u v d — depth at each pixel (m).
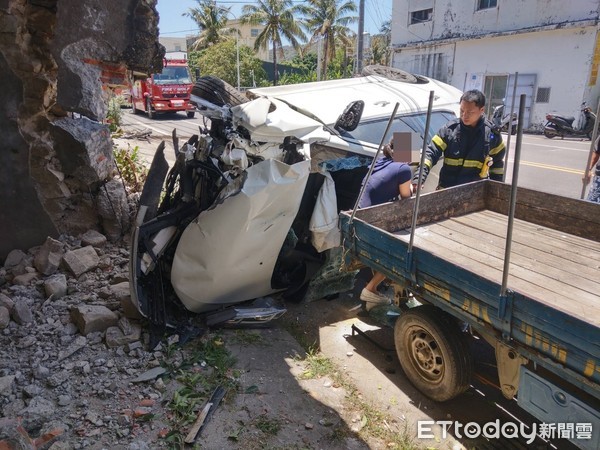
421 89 6.20
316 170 4.37
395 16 27.28
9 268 4.70
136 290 3.73
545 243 3.64
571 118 17.08
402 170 4.11
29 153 4.73
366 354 4.02
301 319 4.54
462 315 2.87
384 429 3.17
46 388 3.23
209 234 3.76
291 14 39.09
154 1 4.66
